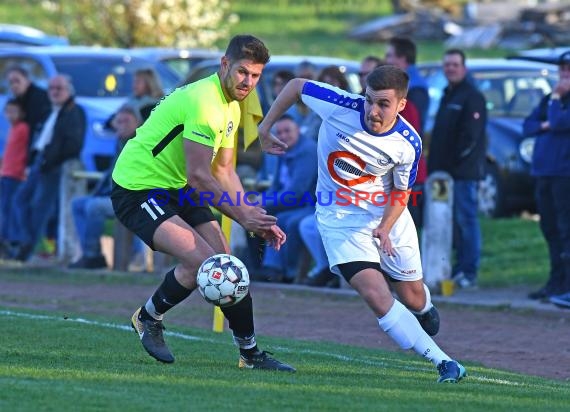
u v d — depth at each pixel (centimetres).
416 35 9431
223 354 2092
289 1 12381
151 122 1853
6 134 4712
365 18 11481
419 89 3122
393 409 1533
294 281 3378
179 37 7562
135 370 1814
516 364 2264
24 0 10425
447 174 3173
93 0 7481
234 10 11806
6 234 4009
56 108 3838
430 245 3183
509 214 4372
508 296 3152
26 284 3434
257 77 1792
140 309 1922
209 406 1504
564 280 3011
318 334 2584
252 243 3388
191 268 1838
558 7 8962
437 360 1828
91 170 4466
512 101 4369
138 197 1850
